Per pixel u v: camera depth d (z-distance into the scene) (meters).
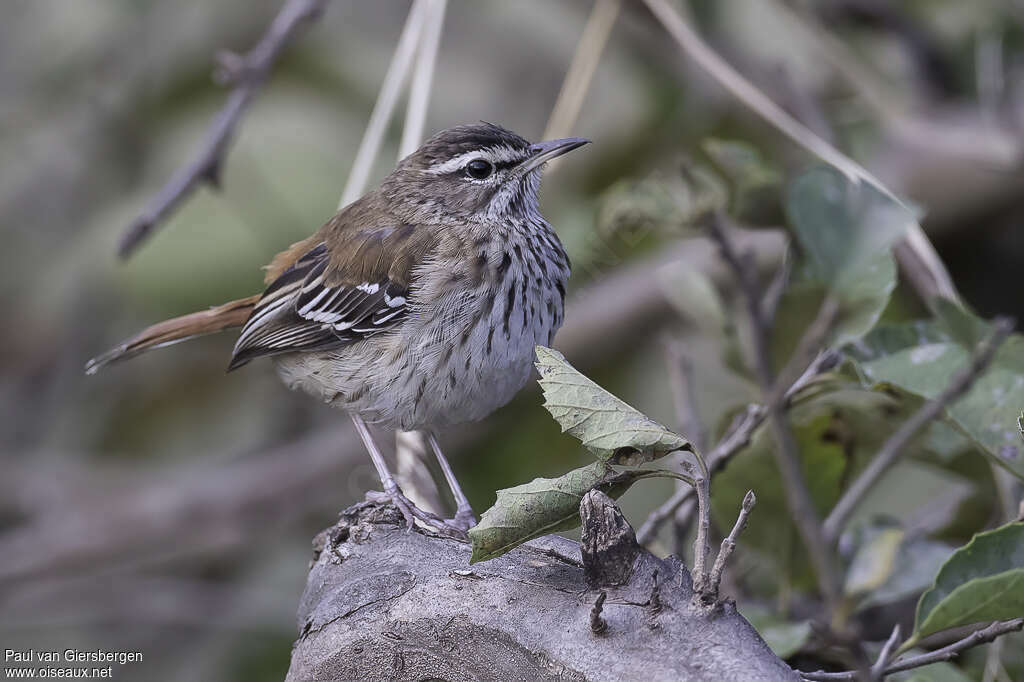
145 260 13.27
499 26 15.39
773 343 8.07
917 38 13.57
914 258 9.38
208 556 14.47
